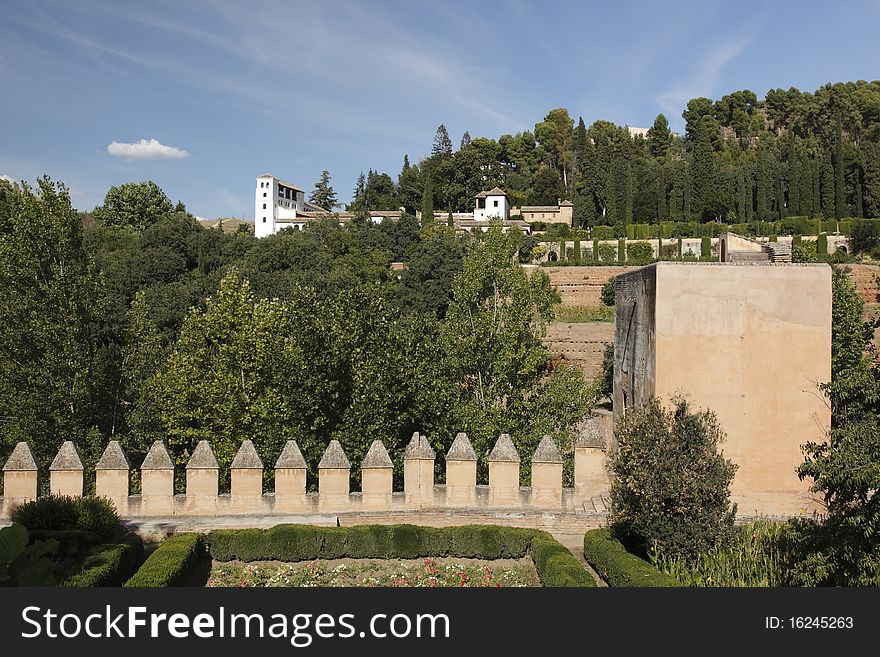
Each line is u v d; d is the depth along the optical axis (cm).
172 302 5181
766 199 9119
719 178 10125
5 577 533
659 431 1459
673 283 1766
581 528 1781
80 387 2506
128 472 1802
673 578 1335
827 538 1201
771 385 1759
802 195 8844
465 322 2612
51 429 2467
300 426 2169
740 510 1748
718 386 1758
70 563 1416
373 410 2142
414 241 8638
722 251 2448
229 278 2761
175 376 2542
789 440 1755
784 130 15825
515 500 1830
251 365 2453
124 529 1694
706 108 16300
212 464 1806
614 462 1543
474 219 11288
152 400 2703
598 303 6981
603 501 1828
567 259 8012
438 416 2342
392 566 1592
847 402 1392
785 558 1366
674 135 16200
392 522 1808
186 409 2525
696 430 1453
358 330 2258
